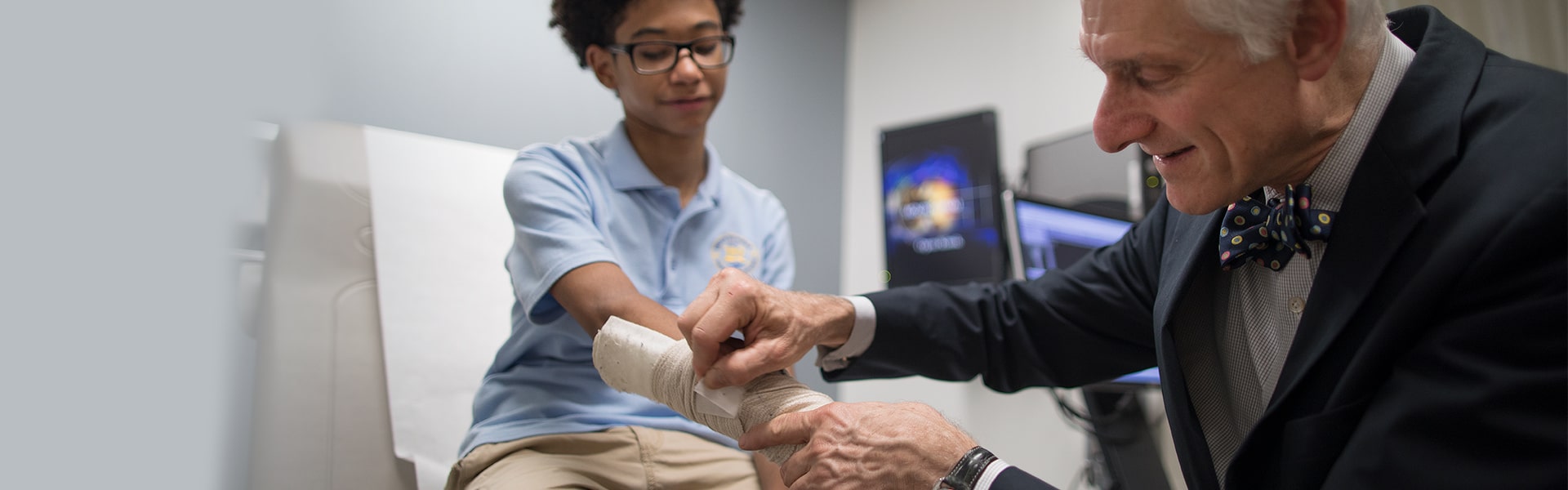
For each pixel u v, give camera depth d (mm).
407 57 2018
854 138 2969
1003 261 2092
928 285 1151
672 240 1286
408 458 1559
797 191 2787
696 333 870
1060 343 1116
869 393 2637
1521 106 684
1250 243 830
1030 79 2551
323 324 1586
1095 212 1911
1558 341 583
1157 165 807
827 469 784
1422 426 626
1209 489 822
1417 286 664
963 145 2205
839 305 1032
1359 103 766
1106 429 1805
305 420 1520
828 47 2975
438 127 2049
